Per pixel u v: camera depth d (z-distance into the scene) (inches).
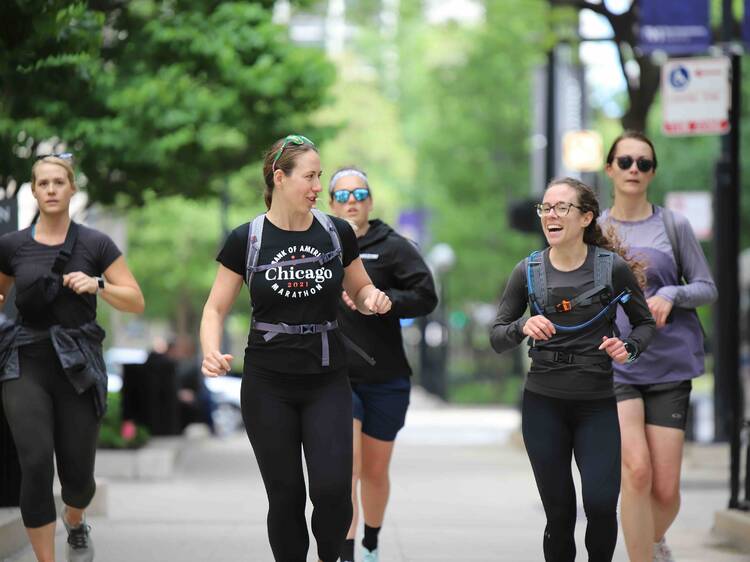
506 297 714.2
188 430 3036.4
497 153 4579.2
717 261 1838.1
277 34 1830.7
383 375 861.2
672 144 4281.5
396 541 1067.9
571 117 2447.1
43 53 1018.7
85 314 765.9
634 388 802.8
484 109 4488.2
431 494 1496.1
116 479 1642.5
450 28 4311.0
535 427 692.7
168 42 1760.6
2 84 1022.4
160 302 5022.1
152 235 4323.3
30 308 751.7
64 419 757.3
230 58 1774.1
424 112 5211.6
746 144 4232.3
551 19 2005.4
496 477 1727.4
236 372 2970.0
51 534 740.0
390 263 876.6
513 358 4574.3
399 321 880.9
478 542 1066.1
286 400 659.4
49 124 1594.5
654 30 1563.7
